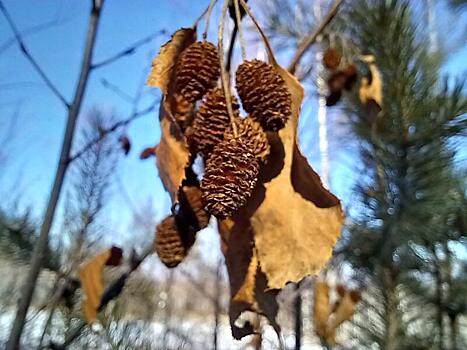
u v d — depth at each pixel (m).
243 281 0.11
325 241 0.10
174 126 0.10
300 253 0.10
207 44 0.10
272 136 0.10
